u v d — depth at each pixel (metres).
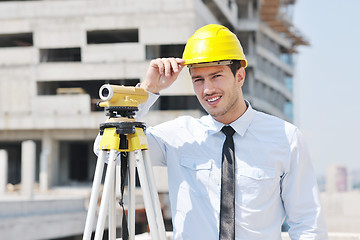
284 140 1.80
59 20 27.02
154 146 1.94
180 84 25.20
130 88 1.69
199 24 27.09
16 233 13.38
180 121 1.94
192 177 1.83
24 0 28.52
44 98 26.45
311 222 1.78
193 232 1.80
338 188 40.06
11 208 13.55
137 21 26.38
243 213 1.75
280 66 44.06
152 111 25.53
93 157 33.31
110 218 1.70
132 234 1.72
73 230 16.09
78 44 26.75
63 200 15.96
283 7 40.38
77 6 26.92
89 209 1.57
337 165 40.19
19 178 35.19
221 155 1.80
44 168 24.98
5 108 26.69
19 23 27.36
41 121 26.34
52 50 28.69
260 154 1.78
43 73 26.56
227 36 1.71
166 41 26.11
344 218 20.88
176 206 1.87
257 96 37.12
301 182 1.82
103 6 26.70
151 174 1.64
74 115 26.20
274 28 41.53
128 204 1.73
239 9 37.84
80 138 27.20
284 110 46.56
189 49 1.74
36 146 32.19
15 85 26.72
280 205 1.83
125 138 1.65
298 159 1.79
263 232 1.76
